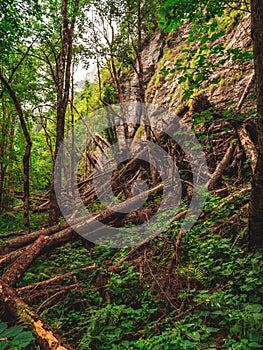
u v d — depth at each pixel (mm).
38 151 17328
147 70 17016
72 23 7031
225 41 10336
